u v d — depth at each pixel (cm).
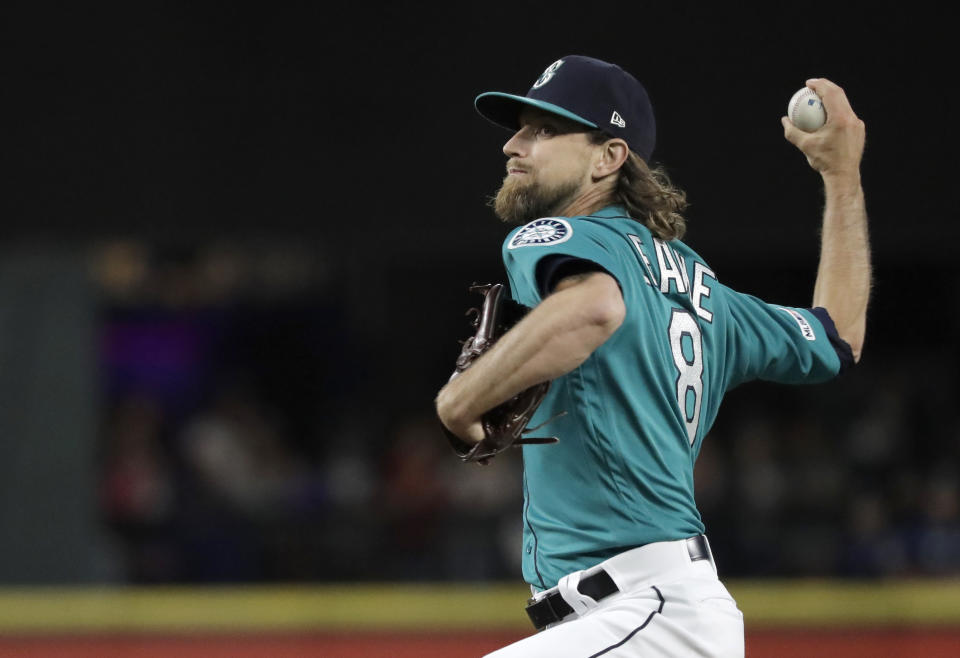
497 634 1869
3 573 2608
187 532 2733
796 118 1023
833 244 1014
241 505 2875
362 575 2656
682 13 2345
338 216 2381
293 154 2380
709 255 3344
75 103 2359
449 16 2358
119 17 2361
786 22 2348
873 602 1844
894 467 3055
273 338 3647
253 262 3684
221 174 2373
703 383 866
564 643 779
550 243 749
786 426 3122
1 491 2691
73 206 2362
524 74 2353
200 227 2369
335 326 3662
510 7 2355
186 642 1877
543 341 697
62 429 2788
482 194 2375
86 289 2947
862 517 2694
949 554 2673
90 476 2753
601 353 798
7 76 2353
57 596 1917
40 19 2355
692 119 2347
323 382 3609
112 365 3528
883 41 2348
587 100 858
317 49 2372
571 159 862
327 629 1875
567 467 812
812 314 976
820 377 965
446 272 3659
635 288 815
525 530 852
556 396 810
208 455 2997
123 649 1877
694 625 786
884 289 3488
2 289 2900
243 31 2369
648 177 879
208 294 3650
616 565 799
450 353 3622
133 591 1989
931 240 2361
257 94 2372
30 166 2358
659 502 809
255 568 2678
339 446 3139
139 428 3030
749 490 2831
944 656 1820
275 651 1870
